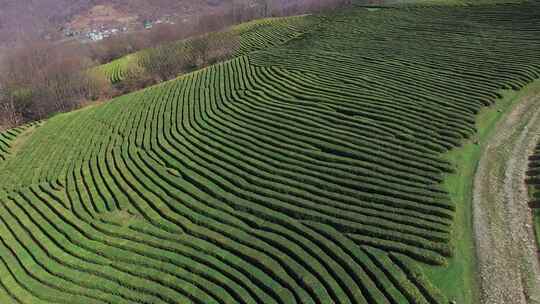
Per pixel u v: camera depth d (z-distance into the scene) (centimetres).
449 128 4222
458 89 4975
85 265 3606
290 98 5609
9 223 4397
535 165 3559
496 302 2552
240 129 5112
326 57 6781
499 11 7288
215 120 5519
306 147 4450
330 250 3156
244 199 3928
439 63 5794
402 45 6756
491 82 5000
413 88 5188
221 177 4312
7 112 8031
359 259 3017
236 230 3616
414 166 3794
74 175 4994
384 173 3797
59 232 4100
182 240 3644
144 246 3681
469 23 7112
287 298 2900
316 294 2858
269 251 3309
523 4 7250
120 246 3728
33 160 5528
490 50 5909
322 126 4747
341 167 3994
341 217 3441
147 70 9350
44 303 3338
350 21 8744
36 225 4288
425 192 3447
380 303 2675
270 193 3888
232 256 3381
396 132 4319
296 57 7081
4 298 3478
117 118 6297
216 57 9419
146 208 4119
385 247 3064
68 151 5591
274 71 6594
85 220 4153
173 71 9175
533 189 3325
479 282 2695
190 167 4597
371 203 3503
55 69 8581
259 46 9375
